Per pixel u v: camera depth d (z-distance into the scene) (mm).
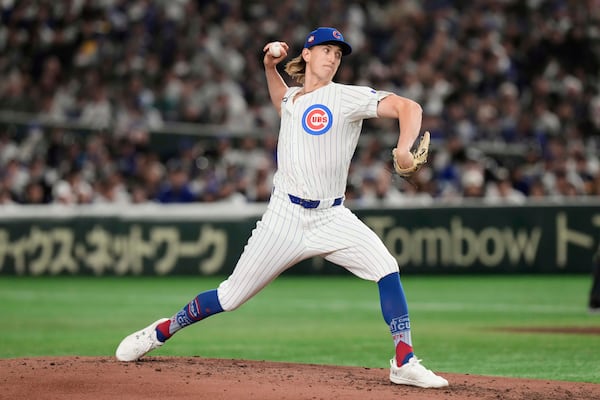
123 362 21734
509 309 41719
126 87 76750
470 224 58125
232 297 20688
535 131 69062
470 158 63062
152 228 61312
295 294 50469
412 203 58938
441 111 71000
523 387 20000
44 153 71062
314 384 19297
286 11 81375
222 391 18141
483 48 76938
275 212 20094
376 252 19797
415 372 19328
